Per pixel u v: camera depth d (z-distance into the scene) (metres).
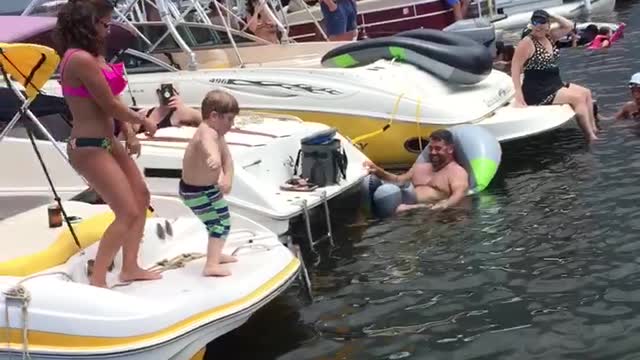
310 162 7.03
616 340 4.71
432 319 5.20
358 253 6.52
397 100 8.68
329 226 6.75
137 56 9.84
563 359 4.55
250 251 5.17
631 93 10.39
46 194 7.00
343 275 6.07
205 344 4.46
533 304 5.27
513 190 7.71
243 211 6.32
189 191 4.80
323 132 7.10
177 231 5.58
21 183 7.08
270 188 6.49
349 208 7.41
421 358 4.70
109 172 4.51
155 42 10.27
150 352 4.20
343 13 11.91
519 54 9.55
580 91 9.38
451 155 7.78
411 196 7.66
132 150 4.93
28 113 5.57
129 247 4.70
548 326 4.96
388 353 4.79
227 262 4.97
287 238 6.38
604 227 6.46
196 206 4.81
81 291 4.22
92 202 6.44
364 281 5.92
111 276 4.82
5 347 4.15
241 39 11.41
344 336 5.06
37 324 4.14
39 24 8.12
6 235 4.92
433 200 7.63
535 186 7.74
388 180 7.96
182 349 4.33
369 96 8.77
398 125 8.72
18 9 10.52
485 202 7.45
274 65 10.48
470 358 4.65
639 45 15.56
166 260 5.15
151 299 4.43
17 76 5.14
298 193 6.82
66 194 6.93
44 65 4.99
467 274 5.86
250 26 11.95
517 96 9.55
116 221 4.55
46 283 4.27
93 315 4.15
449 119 8.59
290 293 5.80
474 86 9.55
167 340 4.23
